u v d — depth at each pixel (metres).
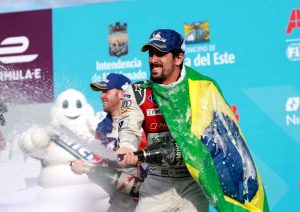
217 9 8.21
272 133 7.97
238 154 4.47
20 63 8.71
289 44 8.00
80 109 7.39
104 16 8.60
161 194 4.55
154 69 4.49
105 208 6.39
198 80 4.56
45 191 6.44
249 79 8.07
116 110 6.17
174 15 8.36
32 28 8.77
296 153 7.91
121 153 4.20
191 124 4.41
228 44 8.15
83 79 8.59
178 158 4.31
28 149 6.29
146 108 4.57
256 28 8.09
